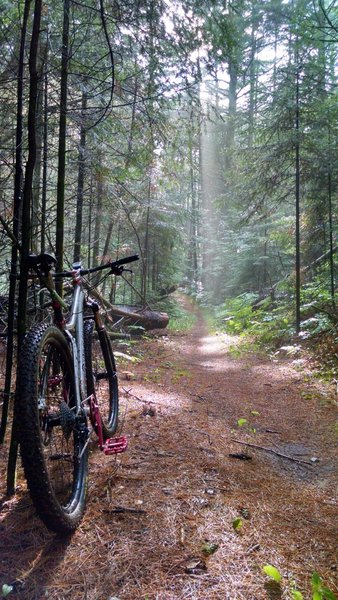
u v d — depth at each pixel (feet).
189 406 14.03
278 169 29.14
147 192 34.55
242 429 12.25
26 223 7.84
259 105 33.58
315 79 27.37
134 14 11.79
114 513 7.13
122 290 49.96
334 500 8.16
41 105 14.26
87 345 9.44
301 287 33.14
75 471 7.42
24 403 5.84
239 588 5.50
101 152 17.20
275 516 7.38
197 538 6.53
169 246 48.70
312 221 31.12
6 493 7.62
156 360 24.03
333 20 29.12
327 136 27.84
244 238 50.14
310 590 5.50
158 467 9.01
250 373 21.08
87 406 8.46
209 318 54.90
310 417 13.60
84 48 13.53
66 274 9.32
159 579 5.61
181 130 16.79
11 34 12.65
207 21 12.58
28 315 15.17
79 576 5.65
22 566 5.83
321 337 23.68
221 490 8.19
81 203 22.91
